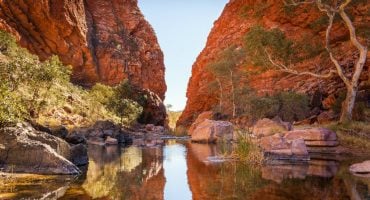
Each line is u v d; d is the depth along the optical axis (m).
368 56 44.97
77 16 72.25
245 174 10.84
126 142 34.66
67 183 9.25
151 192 8.08
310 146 18.39
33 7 63.62
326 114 36.44
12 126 13.02
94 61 75.44
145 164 14.15
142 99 65.50
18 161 11.25
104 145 28.80
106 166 13.52
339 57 49.38
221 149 21.45
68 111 44.56
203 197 7.43
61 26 67.81
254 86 59.19
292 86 54.12
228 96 55.34
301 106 41.19
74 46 70.94
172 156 17.66
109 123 37.72
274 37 27.30
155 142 32.31
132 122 54.62
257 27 27.59
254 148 14.72
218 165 13.33
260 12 28.08
